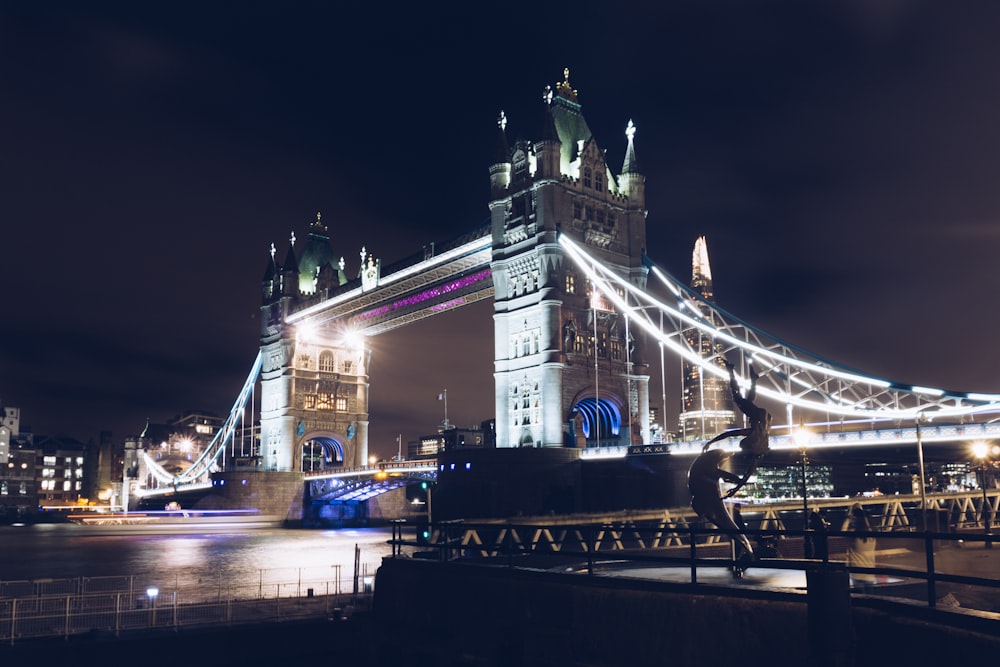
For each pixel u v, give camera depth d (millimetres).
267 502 178875
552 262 113562
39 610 44406
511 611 24234
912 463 86000
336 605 44375
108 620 43000
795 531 19047
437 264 138000
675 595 20234
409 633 27609
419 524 29266
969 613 15242
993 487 92562
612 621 21391
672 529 21016
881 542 58906
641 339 123062
